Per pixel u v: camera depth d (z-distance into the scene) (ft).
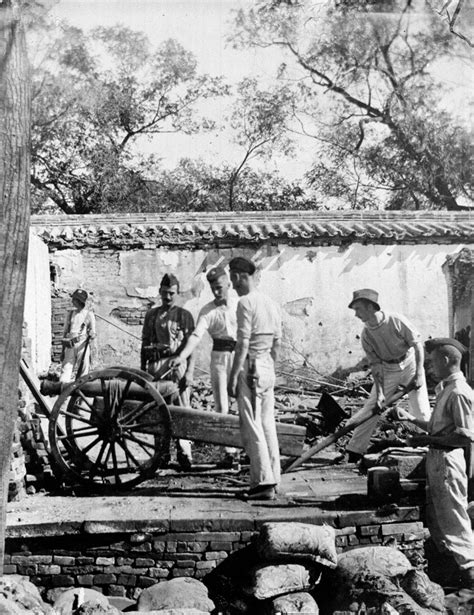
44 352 28.32
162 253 30.30
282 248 30.32
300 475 22.40
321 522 18.19
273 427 20.67
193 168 31.19
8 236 15.47
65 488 21.21
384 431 24.68
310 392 28.84
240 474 23.11
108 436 21.01
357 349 30.17
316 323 30.14
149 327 24.48
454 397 18.49
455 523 18.33
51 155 31.35
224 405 24.44
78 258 30.17
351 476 22.21
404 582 17.10
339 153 30.60
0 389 15.67
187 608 16.28
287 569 16.63
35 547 18.02
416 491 18.95
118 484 20.97
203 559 17.93
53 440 20.84
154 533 18.03
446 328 30.07
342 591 16.76
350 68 29.53
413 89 29.84
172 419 21.22
